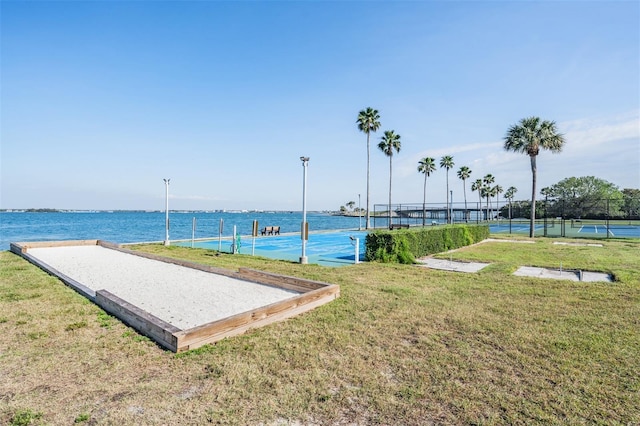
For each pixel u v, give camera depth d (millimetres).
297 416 2689
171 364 3559
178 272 9156
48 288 6914
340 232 32000
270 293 6777
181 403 2846
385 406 2834
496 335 4461
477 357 3789
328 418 2672
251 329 4645
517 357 3781
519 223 50469
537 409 2791
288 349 3969
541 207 55375
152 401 2871
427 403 2883
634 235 27203
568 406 2842
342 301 6180
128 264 10602
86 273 8969
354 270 9648
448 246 15398
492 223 47656
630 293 6770
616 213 52312
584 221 53156
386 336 4422
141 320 4453
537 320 5090
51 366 3490
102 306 5566
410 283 7816
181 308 5730
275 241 21703
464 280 8133
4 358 3662
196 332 4000
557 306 5840
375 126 37594
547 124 23594
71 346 3994
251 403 2857
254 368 3480
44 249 15016
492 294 6715
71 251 14250
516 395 3014
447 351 3947
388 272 9305
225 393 2998
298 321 5027
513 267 10039
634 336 4406
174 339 3846
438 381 3254
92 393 2992
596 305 5898
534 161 23875
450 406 2844
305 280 6863
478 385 3178
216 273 8922
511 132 24422
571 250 15320
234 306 5863
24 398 2900
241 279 8125
